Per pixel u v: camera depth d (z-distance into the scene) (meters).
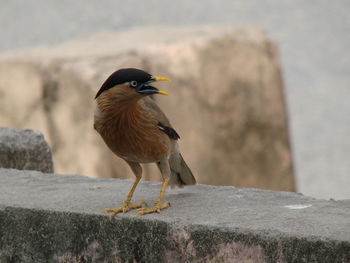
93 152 14.29
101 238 6.59
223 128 15.30
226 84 15.36
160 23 25.41
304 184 18.38
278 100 16.09
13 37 24.06
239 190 7.41
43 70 14.76
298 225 6.04
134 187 6.95
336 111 21.81
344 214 6.36
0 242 6.98
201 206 6.82
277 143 16.06
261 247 5.91
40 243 6.83
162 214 6.55
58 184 7.84
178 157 7.26
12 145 9.30
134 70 6.47
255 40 15.87
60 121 14.60
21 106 14.95
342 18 27.62
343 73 24.17
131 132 6.64
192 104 14.88
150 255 6.40
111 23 25.23
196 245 6.17
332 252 5.66
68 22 25.11
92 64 14.55
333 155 19.61
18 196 7.28
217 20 26.23
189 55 14.96
